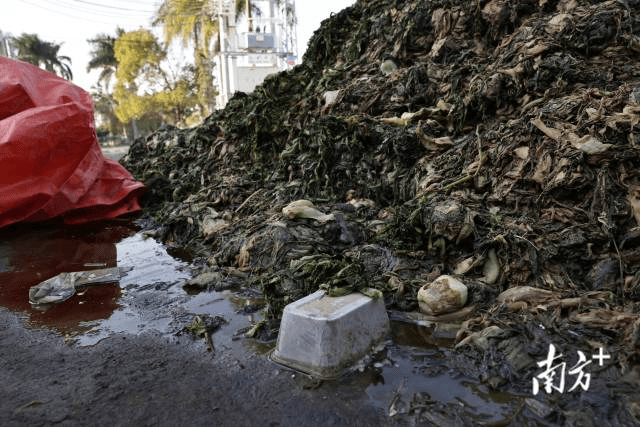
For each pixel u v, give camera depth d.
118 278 4.07
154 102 41.41
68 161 5.43
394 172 4.77
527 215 3.47
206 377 2.42
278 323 2.96
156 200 7.22
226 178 6.32
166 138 9.61
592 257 2.98
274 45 31.19
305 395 2.21
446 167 4.31
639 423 1.85
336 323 2.36
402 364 2.43
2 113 5.55
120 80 42.00
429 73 5.66
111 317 3.29
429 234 3.58
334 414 2.06
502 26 5.54
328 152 5.29
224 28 33.81
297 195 5.17
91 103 6.25
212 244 4.77
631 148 3.22
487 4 5.74
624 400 1.98
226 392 2.28
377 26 7.09
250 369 2.47
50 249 5.09
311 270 3.20
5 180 4.99
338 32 7.96
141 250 5.01
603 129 3.43
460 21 5.98
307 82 7.58
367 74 6.52
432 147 4.73
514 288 2.92
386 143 4.97
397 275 3.33
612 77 4.18
